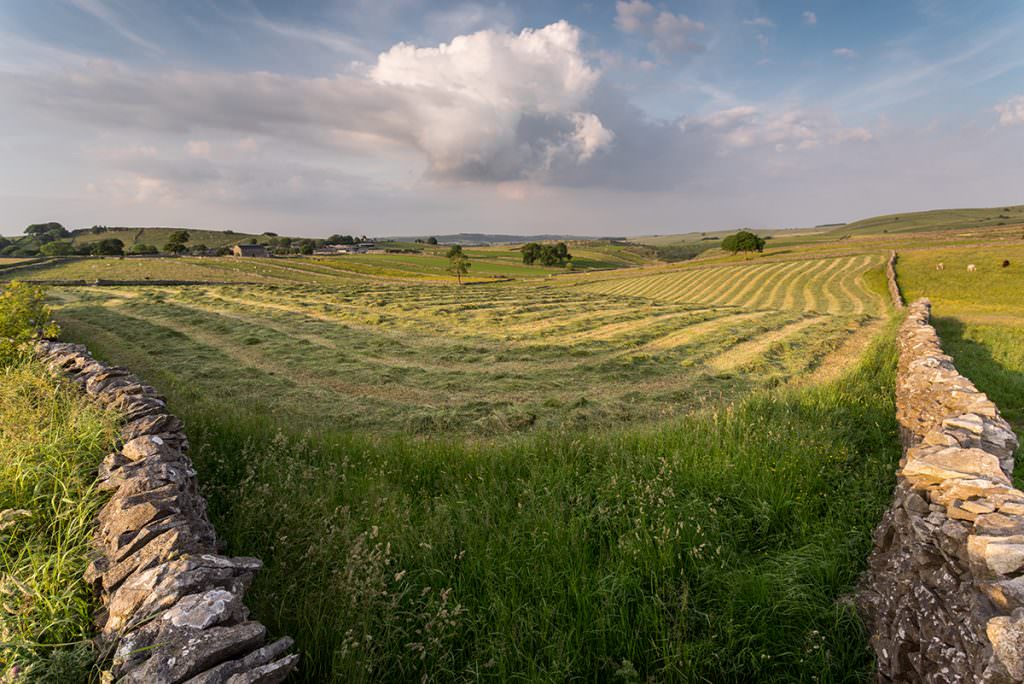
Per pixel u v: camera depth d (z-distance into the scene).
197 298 39.09
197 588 3.10
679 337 27.19
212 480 5.72
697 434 7.40
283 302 38.28
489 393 16.58
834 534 4.67
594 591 3.80
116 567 3.35
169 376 16.70
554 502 5.27
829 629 3.58
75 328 24.98
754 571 4.11
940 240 87.56
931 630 3.02
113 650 2.79
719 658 3.32
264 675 2.61
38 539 3.59
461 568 4.18
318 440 7.98
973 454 4.04
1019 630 2.25
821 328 29.17
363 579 3.90
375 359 21.27
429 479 6.51
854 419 8.46
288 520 4.70
